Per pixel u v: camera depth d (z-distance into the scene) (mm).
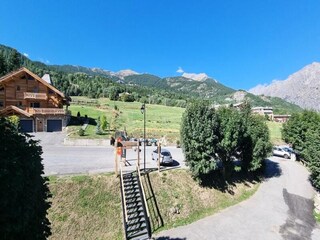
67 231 18453
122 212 20797
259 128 33312
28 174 9305
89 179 22516
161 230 20844
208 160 26156
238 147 31391
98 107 81375
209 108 26922
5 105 51000
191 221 22656
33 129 49156
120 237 19062
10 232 8430
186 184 26000
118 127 52062
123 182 23109
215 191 27078
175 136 48562
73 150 34875
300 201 28422
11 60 122062
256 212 25062
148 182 24547
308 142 34312
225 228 21797
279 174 37344
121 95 118500
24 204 8797
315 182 30609
